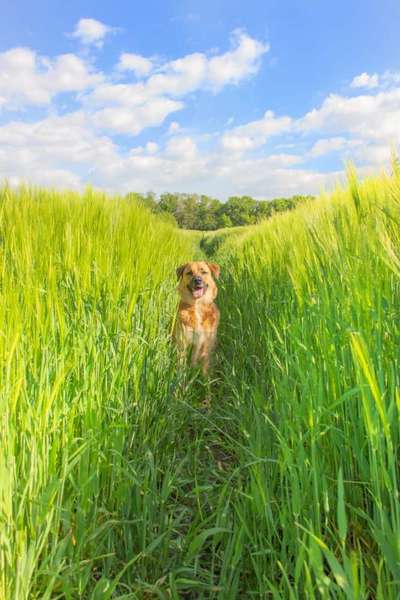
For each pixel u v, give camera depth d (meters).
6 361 1.83
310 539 1.28
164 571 1.81
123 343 2.93
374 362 1.84
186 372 3.84
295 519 1.54
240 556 1.63
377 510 1.51
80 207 6.39
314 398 1.94
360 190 3.45
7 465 1.55
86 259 3.62
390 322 2.06
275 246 5.91
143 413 2.74
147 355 3.12
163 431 2.84
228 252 12.80
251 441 2.25
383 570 1.47
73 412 2.00
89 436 2.02
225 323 5.92
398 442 1.70
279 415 2.27
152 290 4.25
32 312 2.40
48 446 1.79
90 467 1.96
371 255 2.42
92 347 2.46
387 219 2.77
